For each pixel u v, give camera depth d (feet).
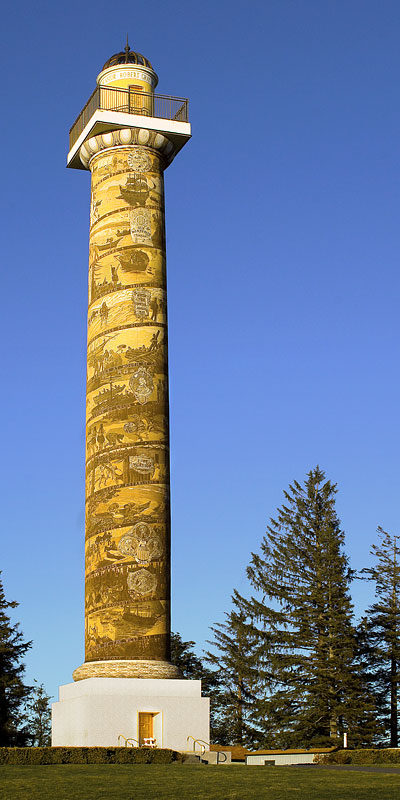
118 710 136.56
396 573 229.25
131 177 158.40
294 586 224.12
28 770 113.50
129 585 142.10
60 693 148.87
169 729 137.80
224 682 244.01
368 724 202.59
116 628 140.77
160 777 106.93
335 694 205.26
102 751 124.77
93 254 157.69
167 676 140.26
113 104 161.07
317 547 224.53
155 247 156.66
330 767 131.75
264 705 208.54
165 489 147.74
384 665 222.69
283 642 217.56
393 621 223.92
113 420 148.05
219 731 247.70
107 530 144.36
